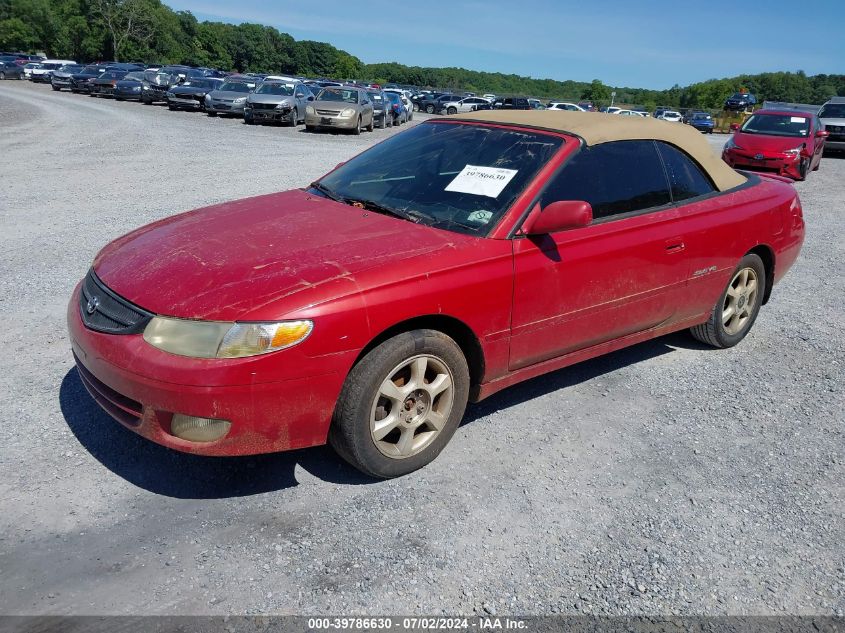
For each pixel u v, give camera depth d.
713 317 4.62
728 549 2.77
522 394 4.03
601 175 3.66
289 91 22.56
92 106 26.58
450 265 2.99
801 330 5.41
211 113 24.73
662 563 2.66
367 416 2.84
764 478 3.29
